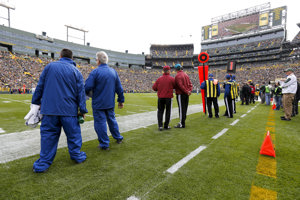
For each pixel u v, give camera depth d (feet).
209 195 4.79
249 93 35.65
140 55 217.15
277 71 148.87
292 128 13.33
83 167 6.54
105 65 8.81
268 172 6.12
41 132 6.30
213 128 13.38
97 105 8.32
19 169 6.34
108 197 4.72
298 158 7.41
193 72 201.46
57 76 6.22
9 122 16.07
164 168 6.45
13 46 126.72
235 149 8.48
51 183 5.40
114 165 6.72
